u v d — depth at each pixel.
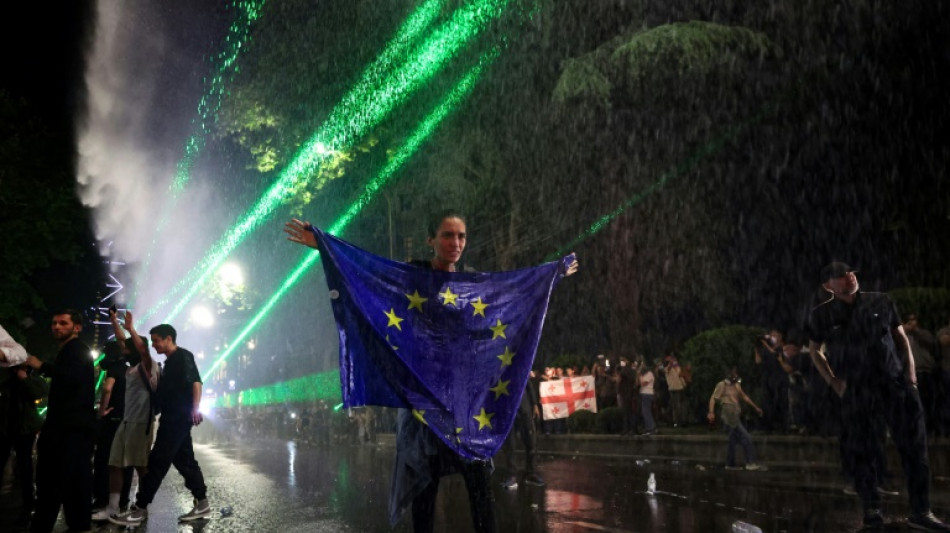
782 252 24.44
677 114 23.88
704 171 24.84
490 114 27.66
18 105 25.81
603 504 9.07
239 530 7.92
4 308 24.03
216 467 16.81
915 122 22.16
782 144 24.00
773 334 15.66
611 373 21.28
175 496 11.36
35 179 25.16
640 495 9.77
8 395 9.95
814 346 7.28
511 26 26.88
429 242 5.14
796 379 14.13
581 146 26.42
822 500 8.79
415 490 4.74
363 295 4.88
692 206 24.95
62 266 31.75
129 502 10.41
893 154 22.56
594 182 27.09
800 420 14.02
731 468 12.79
